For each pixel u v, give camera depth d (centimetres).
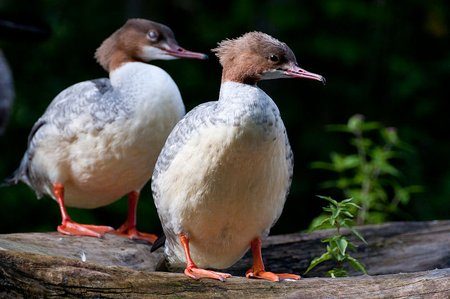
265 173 737
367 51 1969
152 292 721
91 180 1009
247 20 1964
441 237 1058
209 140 721
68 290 702
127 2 1958
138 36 1070
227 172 728
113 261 943
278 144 734
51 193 1058
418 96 1970
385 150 1475
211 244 798
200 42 1973
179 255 838
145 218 1686
